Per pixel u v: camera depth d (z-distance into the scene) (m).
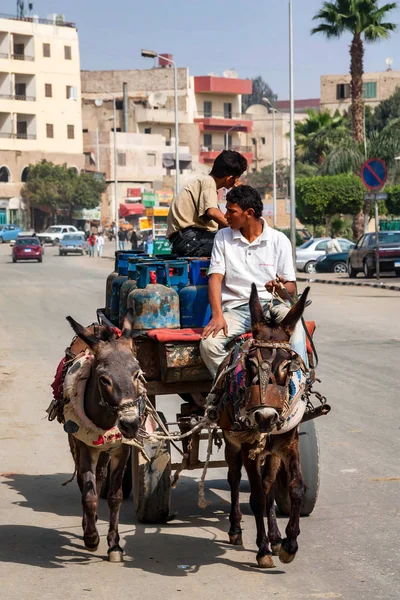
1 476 10.56
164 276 8.93
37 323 25.20
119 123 119.19
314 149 73.00
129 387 6.89
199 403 8.91
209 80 123.69
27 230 104.56
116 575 7.36
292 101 45.41
